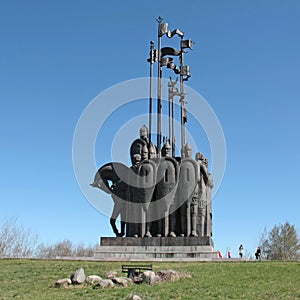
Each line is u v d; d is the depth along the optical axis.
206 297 23.38
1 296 24.06
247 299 23.14
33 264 33.94
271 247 76.75
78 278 26.28
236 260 37.31
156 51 49.00
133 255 40.38
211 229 44.88
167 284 26.22
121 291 24.38
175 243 40.69
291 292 24.53
